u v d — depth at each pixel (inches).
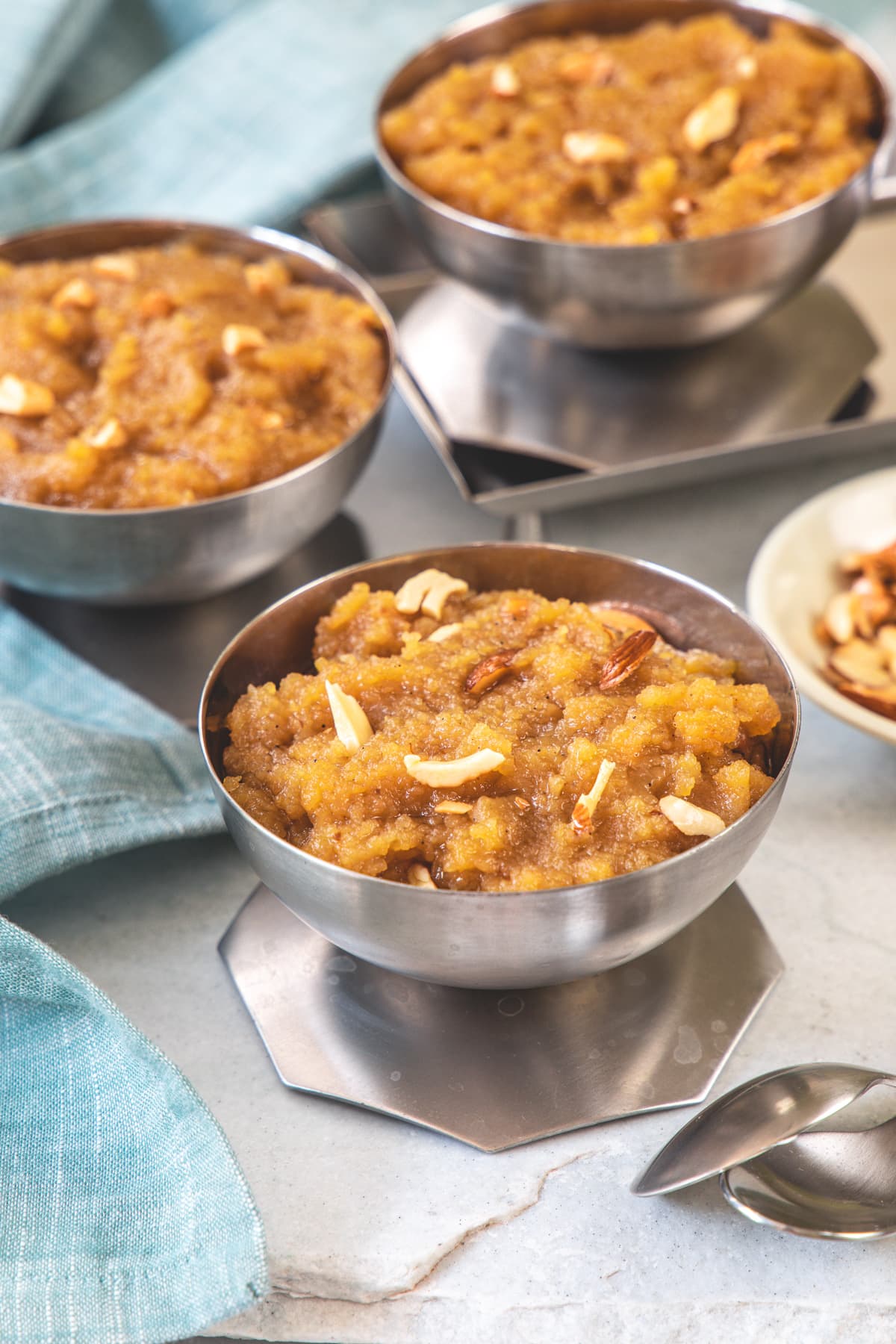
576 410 24.4
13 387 22.2
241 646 20.0
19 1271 18.4
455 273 24.1
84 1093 19.4
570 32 26.5
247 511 21.6
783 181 24.1
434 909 17.9
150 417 22.3
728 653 20.3
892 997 20.0
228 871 21.3
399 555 20.7
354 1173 18.9
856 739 22.1
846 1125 19.0
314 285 24.4
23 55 30.5
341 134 28.6
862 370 24.9
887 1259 18.5
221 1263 18.1
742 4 26.0
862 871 21.0
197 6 33.8
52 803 20.6
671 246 22.7
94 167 29.3
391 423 25.8
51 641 22.9
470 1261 18.5
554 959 18.3
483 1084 19.3
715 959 20.1
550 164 24.4
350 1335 18.4
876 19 31.8
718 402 24.5
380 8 31.4
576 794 18.8
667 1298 18.3
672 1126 19.1
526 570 20.9
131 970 20.4
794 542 22.2
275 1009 19.9
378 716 19.5
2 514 21.3
